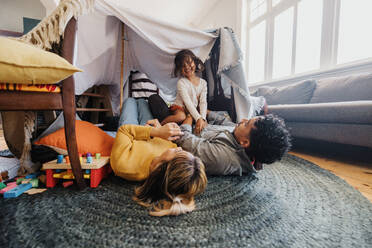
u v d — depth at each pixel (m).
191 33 1.27
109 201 0.57
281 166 1.00
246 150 0.77
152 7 3.98
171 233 0.43
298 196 0.64
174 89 1.95
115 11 1.11
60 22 0.62
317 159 1.20
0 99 0.49
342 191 0.68
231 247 0.39
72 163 0.63
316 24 2.12
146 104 1.47
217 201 0.59
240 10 3.17
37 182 0.68
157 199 0.55
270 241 0.41
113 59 1.62
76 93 1.53
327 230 0.45
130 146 0.71
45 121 1.13
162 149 0.73
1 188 0.64
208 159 0.73
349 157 1.25
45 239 0.40
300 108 1.31
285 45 2.55
